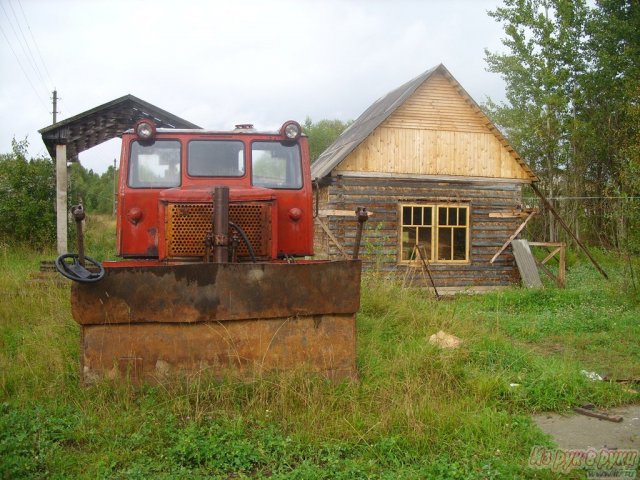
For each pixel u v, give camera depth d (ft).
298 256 23.36
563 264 50.01
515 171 54.60
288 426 15.94
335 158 52.47
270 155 23.20
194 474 13.44
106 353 17.57
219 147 22.99
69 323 23.95
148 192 22.15
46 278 33.06
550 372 21.02
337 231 50.39
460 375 20.26
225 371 17.84
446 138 53.11
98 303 17.37
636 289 40.40
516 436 16.11
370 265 50.11
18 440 14.30
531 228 88.28
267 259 19.95
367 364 20.26
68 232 59.98
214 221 18.65
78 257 17.75
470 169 53.57
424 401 17.15
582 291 44.16
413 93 52.31
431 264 52.42
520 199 54.75
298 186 23.07
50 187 61.87
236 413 16.30
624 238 41.88
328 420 16.19
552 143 81.20
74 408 16.60
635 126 72.33
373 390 18.25
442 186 53.01
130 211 21.98
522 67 82.48
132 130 22.57
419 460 14.61
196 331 17.80
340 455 14.69
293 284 18.17
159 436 15.10
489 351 23.54
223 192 18.57
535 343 29.32
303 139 23.36
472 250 53.47
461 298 43.34
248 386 17.54
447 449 15.15
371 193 51.34
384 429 15.72
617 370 23.31
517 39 81.92
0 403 16.93
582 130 78.89
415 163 52.31
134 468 13.48
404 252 52.31
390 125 51.93
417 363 20.33
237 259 19.75
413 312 28.09
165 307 17.54
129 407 16.44
